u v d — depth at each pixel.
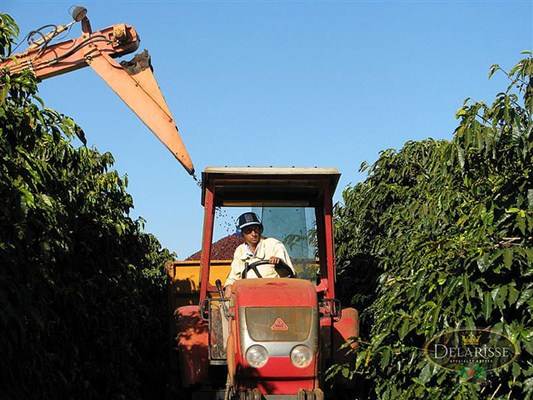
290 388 7.07
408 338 6.19
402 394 5.98
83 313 7.55
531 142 5.32
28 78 6.01
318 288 8.02
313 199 8.32
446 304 5.66
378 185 10.40
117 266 8.97
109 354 8.55
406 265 6.90
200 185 8.32
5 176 5.45
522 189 5.51
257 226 7.98
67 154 7.38
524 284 5.35
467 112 5.48
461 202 6.60
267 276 7.83
